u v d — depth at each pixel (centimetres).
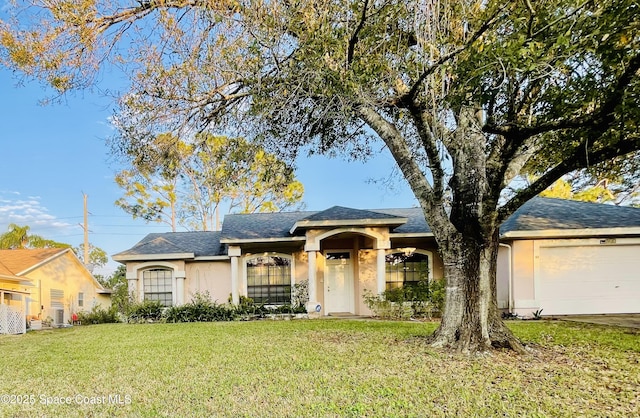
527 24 509
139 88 761
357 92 638
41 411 460
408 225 1614
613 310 1373
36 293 1673
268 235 1559
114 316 1822
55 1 668
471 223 691
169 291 1647
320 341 865
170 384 557
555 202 1596
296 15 621
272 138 951
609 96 517
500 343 725
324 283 1627
